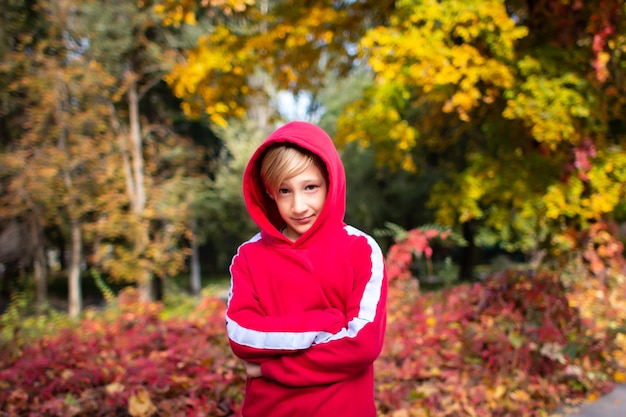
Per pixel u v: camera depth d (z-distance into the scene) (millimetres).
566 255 6332
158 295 17141
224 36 6902
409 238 6039
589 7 5574
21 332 5703
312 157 1532
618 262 6375
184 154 17062
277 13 6785
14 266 16969
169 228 16266
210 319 5090
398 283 5871
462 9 5309
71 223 15148
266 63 7141
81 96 14031
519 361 3834
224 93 7148
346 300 1535
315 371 1458
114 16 14219
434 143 8883
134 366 3531
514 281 4754
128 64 15430
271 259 1587
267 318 1501
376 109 7152
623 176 5785
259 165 1644
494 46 5590
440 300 5629
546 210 6160
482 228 14430
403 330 4637
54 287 23422
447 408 3281
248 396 1591
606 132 6359
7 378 3527
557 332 3789
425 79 5449
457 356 3984
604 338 4590
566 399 3703
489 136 6961
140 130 17203
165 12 7066
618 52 6066
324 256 1545
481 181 6535
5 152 13992
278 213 1767
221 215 19156
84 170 14688
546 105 5383
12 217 15023
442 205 6895
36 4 14133
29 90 13734
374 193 16547
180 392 3262
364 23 6961
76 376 3439
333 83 16922
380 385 3490
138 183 15430
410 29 5555
